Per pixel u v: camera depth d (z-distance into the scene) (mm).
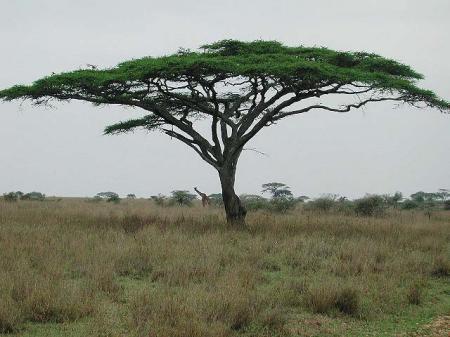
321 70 17562
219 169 20141
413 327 7984
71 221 18703
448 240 17562
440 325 8117
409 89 18547
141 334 6730
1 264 9906
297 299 8930
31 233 14523
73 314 7629
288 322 7934
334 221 21125
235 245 14273
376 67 20531
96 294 8727
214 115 20359
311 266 11805
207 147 20391
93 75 18453
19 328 7070
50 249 12055
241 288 8844
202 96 20484
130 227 17141
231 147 20094
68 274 10258
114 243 13180
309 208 35500
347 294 8727
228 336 6902
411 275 11227
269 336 7234
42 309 7535
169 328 6746
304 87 19141
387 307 8828
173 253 11945
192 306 7578
